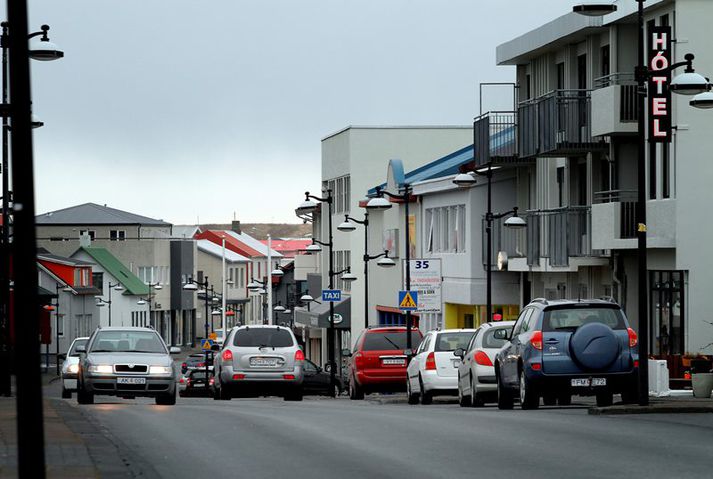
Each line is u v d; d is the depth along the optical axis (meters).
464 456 21.22
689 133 49.81
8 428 26.11
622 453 21.19
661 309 52.31
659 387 42.28
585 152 59.94
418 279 66.69
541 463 19.91
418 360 48.31
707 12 49.50
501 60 69.00
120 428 28.23
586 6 35.41
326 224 122.12
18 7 13.45
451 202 80.25
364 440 24.61
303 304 134.25
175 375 42.38
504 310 74.75
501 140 70.25
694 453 21.09
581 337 33.88
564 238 59.41
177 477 18.78
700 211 49.91
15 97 13.39
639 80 32.47
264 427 28.36
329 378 77.19
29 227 13.16
